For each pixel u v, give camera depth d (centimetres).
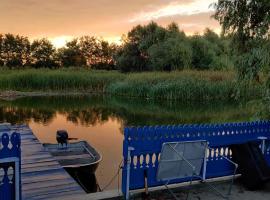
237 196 534
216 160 588
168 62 4175
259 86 839
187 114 2102
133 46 4941
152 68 4588
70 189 600
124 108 2409
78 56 7075
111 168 903
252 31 862
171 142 501
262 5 820
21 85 3569
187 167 527
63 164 823
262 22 834
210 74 3073
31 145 991
